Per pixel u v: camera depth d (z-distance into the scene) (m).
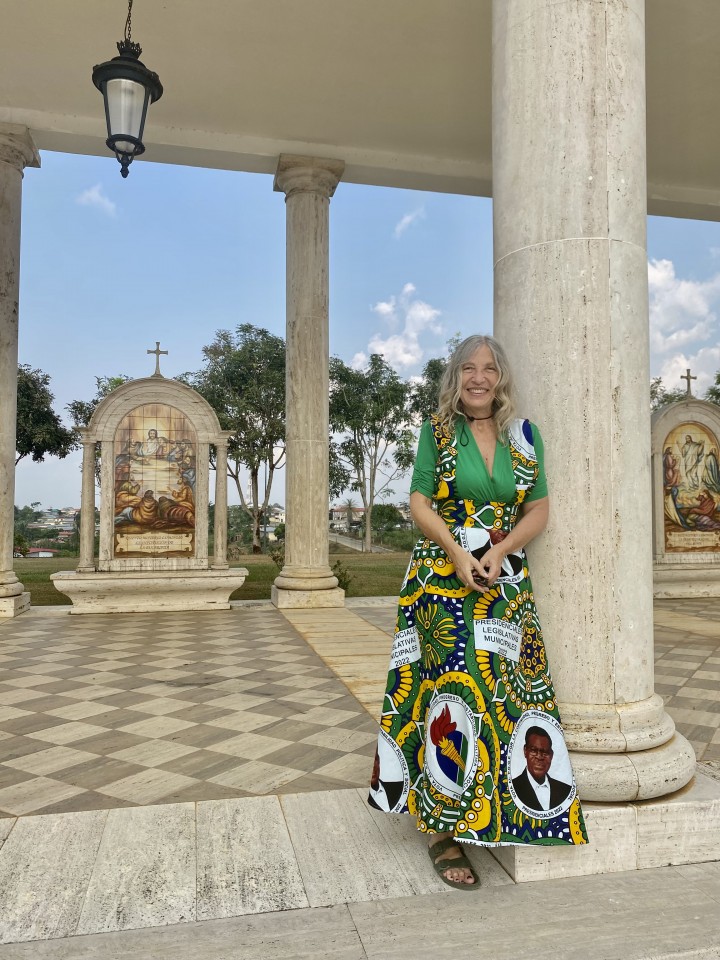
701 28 7.39
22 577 13.69
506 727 2.28
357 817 2.77
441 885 2.28
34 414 24.22
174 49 7.73
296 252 9.62
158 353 9.20
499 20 2.87
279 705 4.52
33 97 8.56
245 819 2.74
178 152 9.55
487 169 10.41
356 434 28.22
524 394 2.65
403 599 2.49
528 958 1.89
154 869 2.35
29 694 4.80
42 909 2.12
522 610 2.39
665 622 8.02
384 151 9.98
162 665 5.74
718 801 2.51
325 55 7.85
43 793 3.04
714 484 10.50
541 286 2.64
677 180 11.20
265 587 12.90
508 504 2.41
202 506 9.12
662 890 2.26
